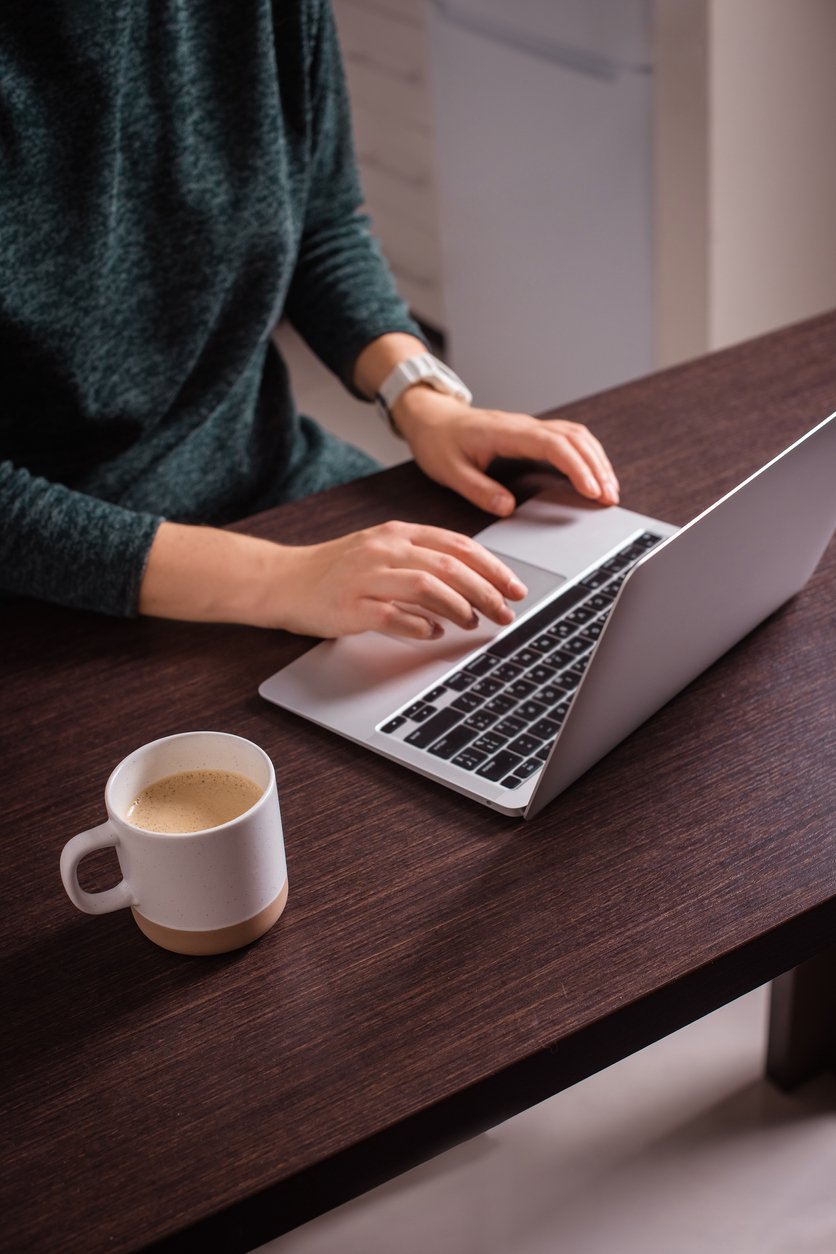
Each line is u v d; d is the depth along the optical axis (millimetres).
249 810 664
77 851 652
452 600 875
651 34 2018
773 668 861
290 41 1170
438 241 2842
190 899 666
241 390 1262
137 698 883
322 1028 647
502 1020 643
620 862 724
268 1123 606
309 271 1332
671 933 679
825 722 812
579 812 759
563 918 693
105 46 1024
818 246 2268
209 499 1271
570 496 1057
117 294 1128
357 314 1292
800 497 811
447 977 667
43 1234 569
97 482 1193
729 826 741
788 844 726
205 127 1130
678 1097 1277
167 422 1225
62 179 1053
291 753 823
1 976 688
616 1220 1141
